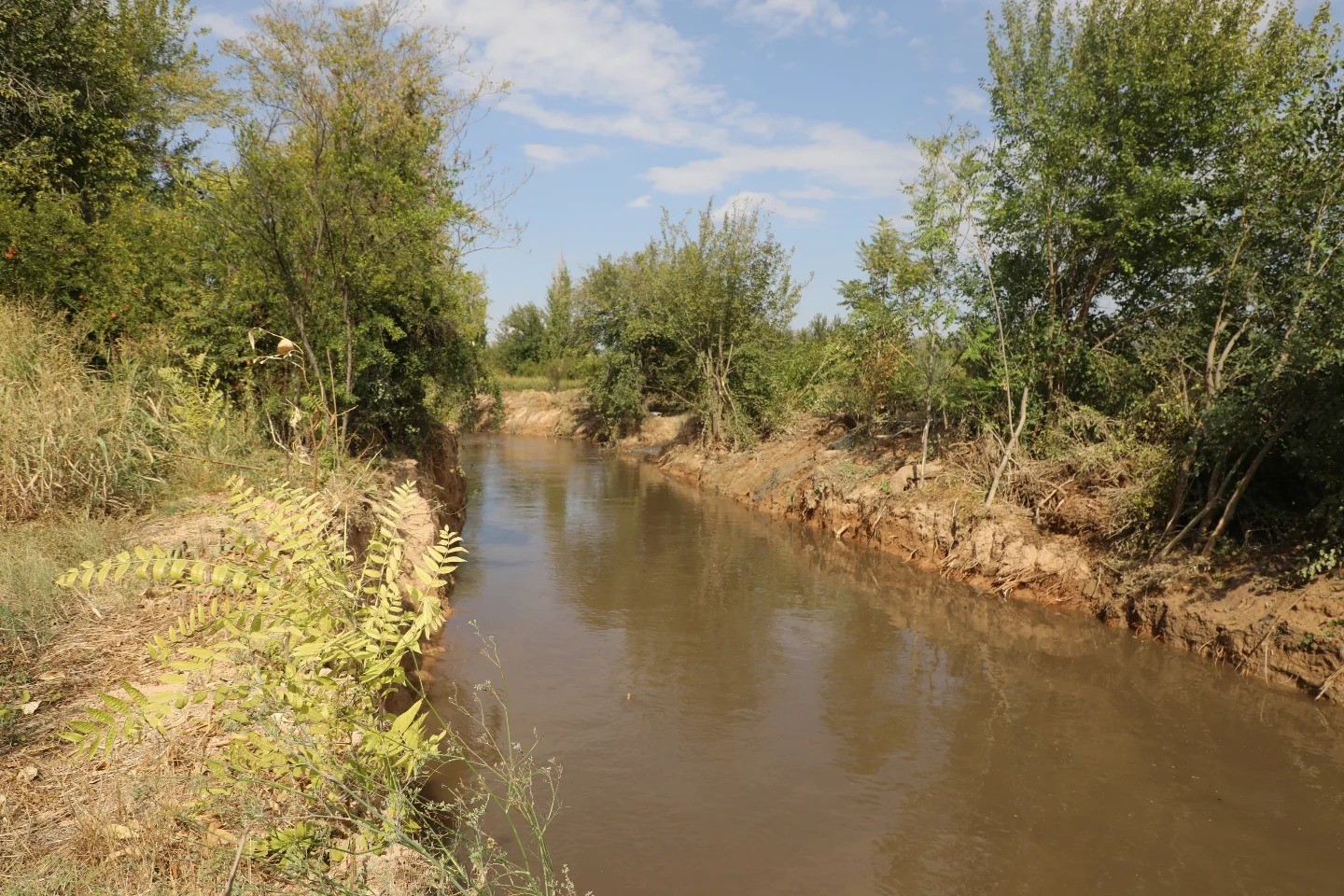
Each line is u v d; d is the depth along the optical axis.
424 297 11.37
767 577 11.87
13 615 4.49
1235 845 5.29
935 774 6.17
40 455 6.19
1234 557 8.96
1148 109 11.16
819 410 19.88
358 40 10.85
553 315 52.09
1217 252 10.62
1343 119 8.54
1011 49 12.16
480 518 16.31
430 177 11.56
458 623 9.32
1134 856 5.17
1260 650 7.95
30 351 7.28
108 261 9.06
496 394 15.79
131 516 6.39
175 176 9.16
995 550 11.20
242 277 8.89
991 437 12.80
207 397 8.50
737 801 5.72
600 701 7.32
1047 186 11.53
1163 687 7.76
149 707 2.72
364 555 6.89
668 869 4.92
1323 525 8.41
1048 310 12.39
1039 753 6.50
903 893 4.78
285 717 3.03
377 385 10.71
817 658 8.57
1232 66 10.73
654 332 25.38
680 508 18.08
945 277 13.30
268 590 2.97
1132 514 10.12
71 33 11.47
